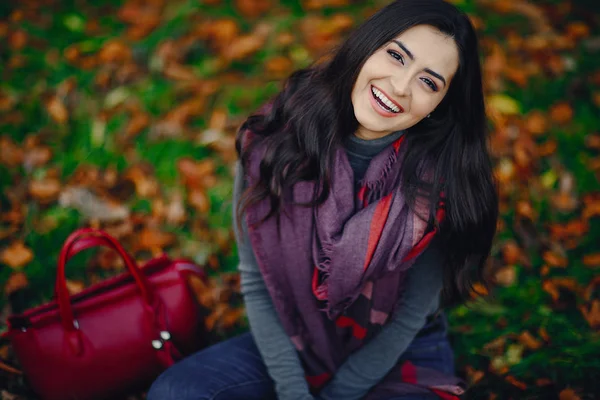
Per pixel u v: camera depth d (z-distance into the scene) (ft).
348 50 4.21
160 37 9.62
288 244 4.91
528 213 7.78
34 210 7.76
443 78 4.01
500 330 6.84
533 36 9.78
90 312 5.57
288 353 5.25
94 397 5.85
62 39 9.78
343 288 4.89
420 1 4.02
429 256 5.00
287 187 4.71
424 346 5.59
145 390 6.28
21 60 9.36
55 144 8.50
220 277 7.36
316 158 4.55
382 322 5.26
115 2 10.48
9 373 6.33
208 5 10.16
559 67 9.34
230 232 7.73
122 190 8.08
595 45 9.71
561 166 8.32
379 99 4.13
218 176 8.21
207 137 8.46
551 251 7.50
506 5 10.10
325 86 4.43
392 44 3.97
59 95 8.93
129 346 5.67
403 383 5.24
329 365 5.46
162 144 8.48
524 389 6.23
